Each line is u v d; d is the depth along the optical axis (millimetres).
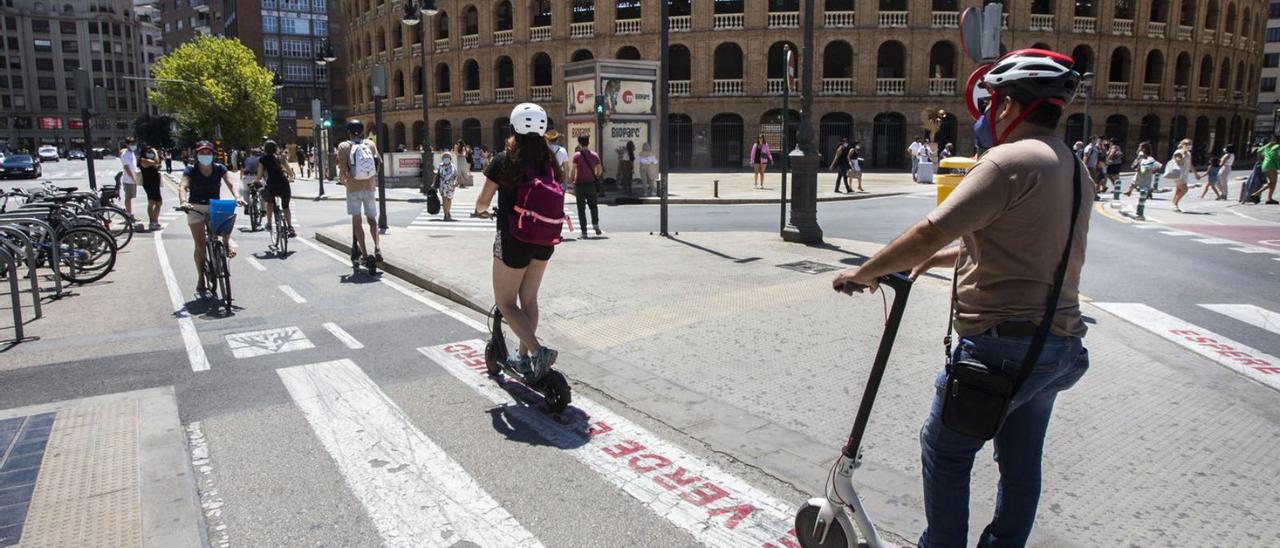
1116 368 5762
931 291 8250
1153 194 24750
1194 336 6766
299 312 8141
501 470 4242
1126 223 16062
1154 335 6777
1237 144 54219
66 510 3721
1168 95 46438
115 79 123750
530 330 5117
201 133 68000
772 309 7547
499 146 49562
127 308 8430
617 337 6738
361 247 10742
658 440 4613
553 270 9750
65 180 38781
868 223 16266
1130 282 9398
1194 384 5406
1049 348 2457
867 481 3990
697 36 43781
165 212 21188
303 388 5621
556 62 46688
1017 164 2352
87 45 120312
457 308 8281
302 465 4316
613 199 21578
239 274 10555
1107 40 44031
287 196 12680
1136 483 3914
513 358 5316
